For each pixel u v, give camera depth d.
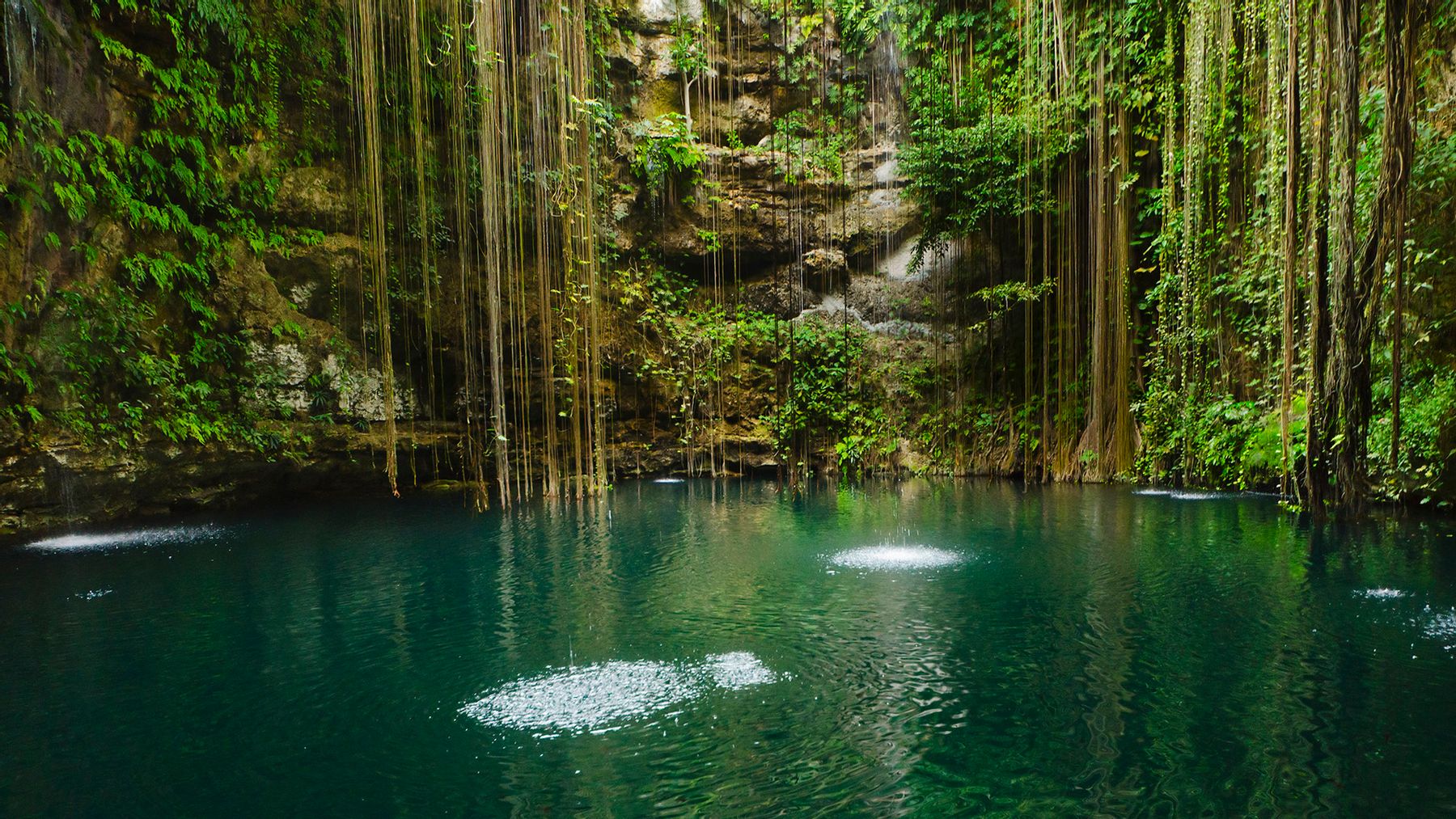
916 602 3.76
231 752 2.23
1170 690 2.58
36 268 5.63
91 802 1.95
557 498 7.98
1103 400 8.91
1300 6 5.67
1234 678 2.67
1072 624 3.35
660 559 4.88
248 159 7.14
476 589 4.12
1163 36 8.40
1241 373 7.68
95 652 3.11
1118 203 8.67
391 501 7.82
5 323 5.42
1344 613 3.41
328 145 7.76
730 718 2.42
